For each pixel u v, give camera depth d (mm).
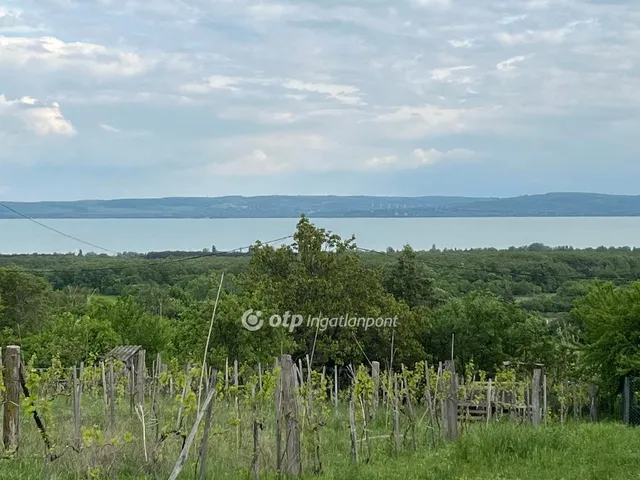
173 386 17906
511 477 10578
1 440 10977
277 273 34938
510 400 23453
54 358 20812
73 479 9586
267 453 10945
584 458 11875
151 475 9883
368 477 10594
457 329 34469
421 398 21391
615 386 26266
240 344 25672
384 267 44594
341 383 33125
